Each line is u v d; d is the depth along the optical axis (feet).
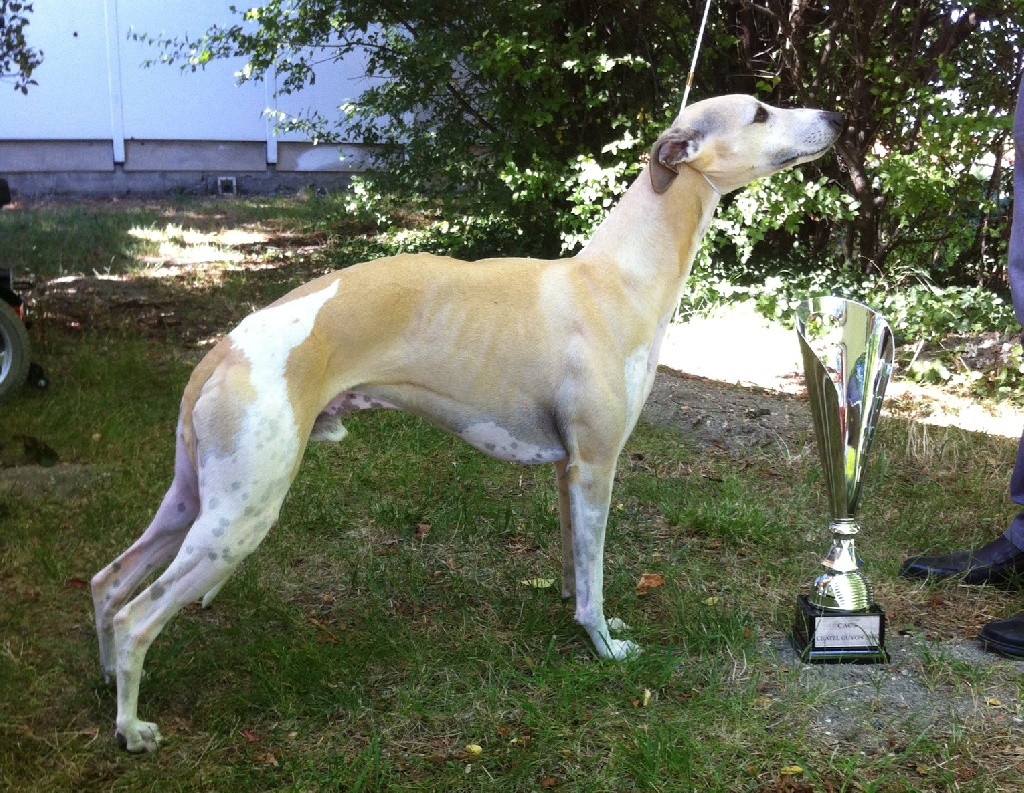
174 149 52.80
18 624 10.98
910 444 17.74
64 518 13.58
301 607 11.80
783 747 8.96
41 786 8.41
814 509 15.29
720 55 31.55
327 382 9.16
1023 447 12.16
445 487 15.51
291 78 33.55
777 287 28.78
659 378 21.57
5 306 17.58
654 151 10.25
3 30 23.81
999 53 30.12
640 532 14.29
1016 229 11.48
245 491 8.56
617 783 8.59
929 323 25.22
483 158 31.27
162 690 9.86
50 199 49.85
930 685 10.12
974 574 12.60
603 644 10.49
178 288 28.94
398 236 35.70
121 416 17.25
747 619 11.61
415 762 8.88
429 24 30.37
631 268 10.34
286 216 44.62
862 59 29.63
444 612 11.71
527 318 9.81
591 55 28.09
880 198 30.60
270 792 8.46
